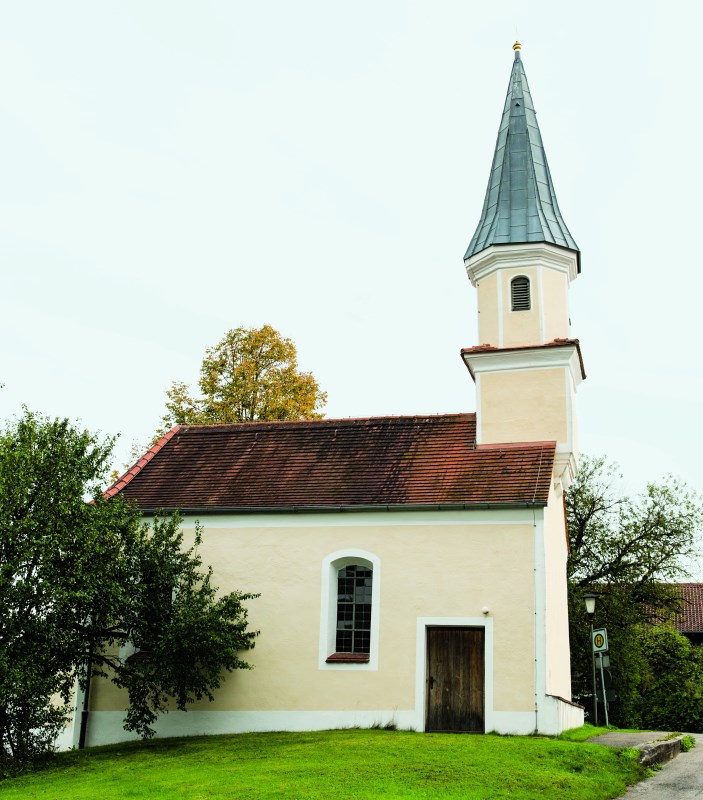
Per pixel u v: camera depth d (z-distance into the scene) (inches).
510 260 920.9
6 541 645.3
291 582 808.9
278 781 514.0
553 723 710.5
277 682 785.6
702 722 1250.6
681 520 1355.8
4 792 557.6
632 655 1330.0
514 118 1016.9
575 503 1395.2
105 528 697.6
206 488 892.0
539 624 737.0
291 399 1387.8
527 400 863.1
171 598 757.9
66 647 681.6
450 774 526.3
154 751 699.4
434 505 782.5
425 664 754.8
